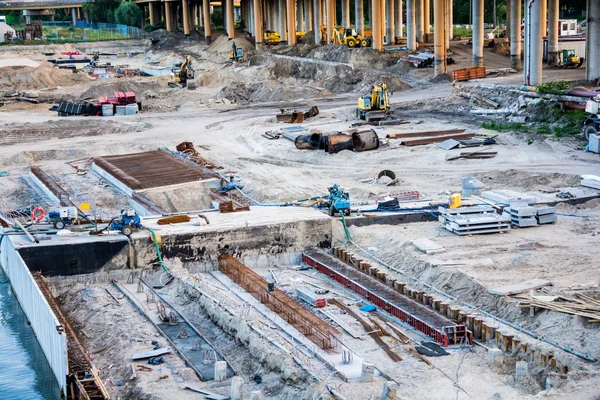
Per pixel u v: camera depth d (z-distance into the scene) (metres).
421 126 78.19
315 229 48.19
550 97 76.56
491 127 74.50
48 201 61.56
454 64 117.50
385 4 149.75
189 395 32.25
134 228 46.69
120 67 157.25
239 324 36.97
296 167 67.81
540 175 58.78
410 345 35.09
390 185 59.66
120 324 39.03
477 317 36.19
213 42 181.75
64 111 100.75
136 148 78.56
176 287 43.25
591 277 39.03
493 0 178.25
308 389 30.83
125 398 32.62
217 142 79.50
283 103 102.12
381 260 44.78
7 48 185.88
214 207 54.56
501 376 31.98
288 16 157.12
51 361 37.06
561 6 174.25
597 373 30.11
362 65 123.06
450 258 42.53
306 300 40.41
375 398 29.81
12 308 45.09
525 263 41.41
